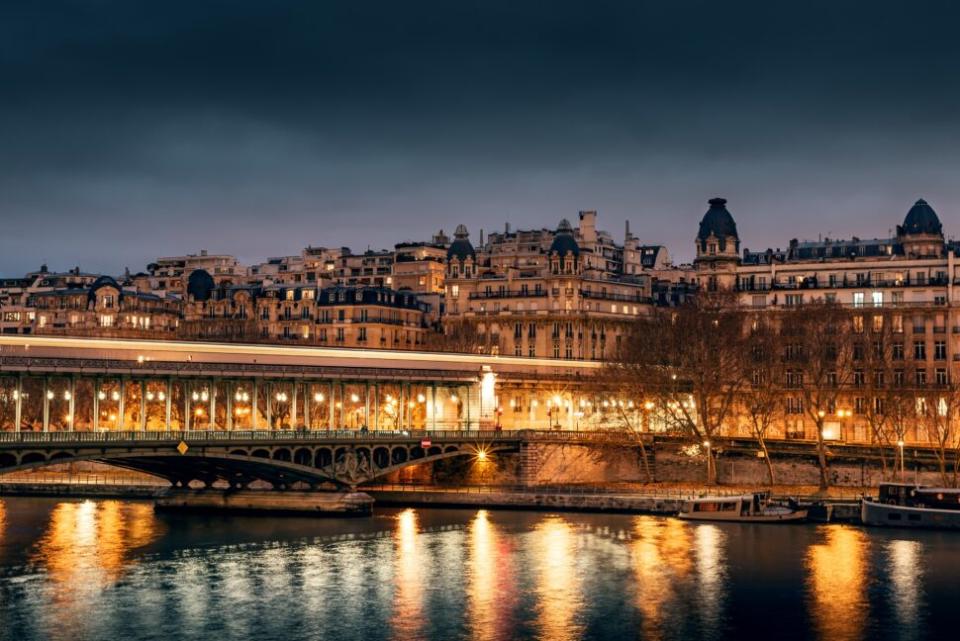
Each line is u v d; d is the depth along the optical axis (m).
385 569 157.12
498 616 137.12
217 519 195.88
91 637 128.50
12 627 131.25
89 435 171.00
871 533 182.88
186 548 169.12
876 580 152.12
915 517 186.75
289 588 147.25
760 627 134.12
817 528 187.88
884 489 191.00
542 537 179.50
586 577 153.75
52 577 151.38
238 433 189.00
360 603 141.38
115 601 141.12
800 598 144.50
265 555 164.88
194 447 179.75
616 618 137.00
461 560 162.75
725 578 153.25
